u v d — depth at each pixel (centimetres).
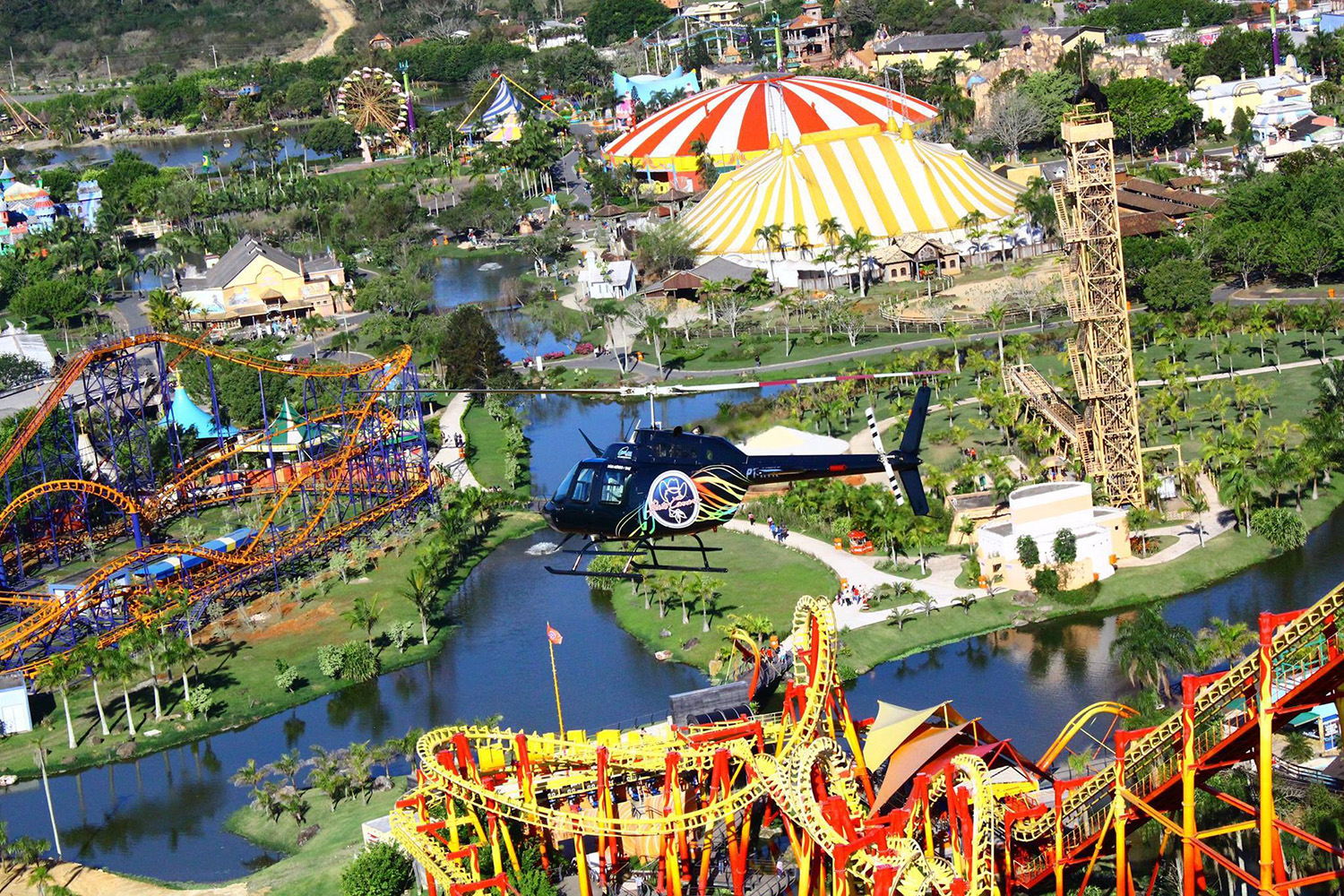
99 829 13275
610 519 9562
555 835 11281
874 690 14475
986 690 14212
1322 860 10188
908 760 9694
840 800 9331
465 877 10269
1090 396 17900
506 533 19888
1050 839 9919
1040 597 16038
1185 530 17400
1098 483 18125
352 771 13575
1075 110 17638
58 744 15000
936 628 15600
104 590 17312
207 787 13912
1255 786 10825
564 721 14350
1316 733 11869
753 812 11450
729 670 14875
